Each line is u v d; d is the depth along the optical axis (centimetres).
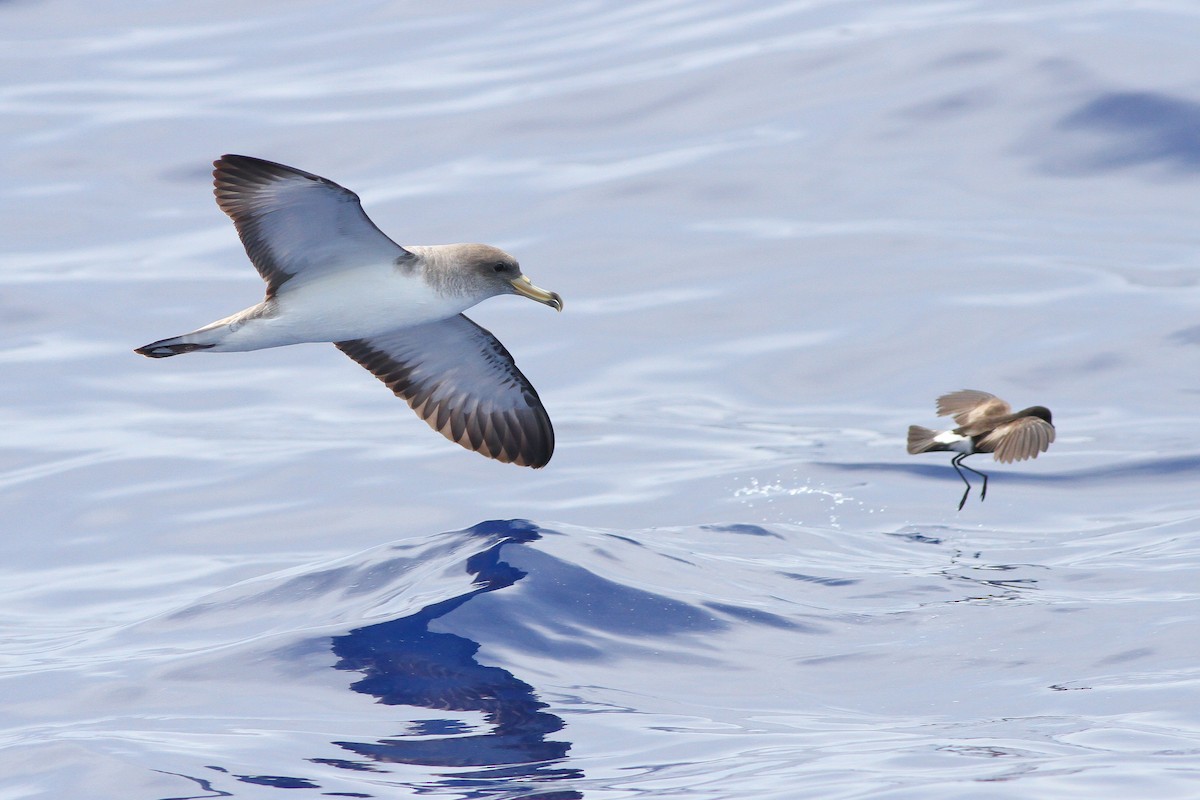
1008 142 2136
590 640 1030
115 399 1716
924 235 1967
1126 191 2022
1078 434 1541
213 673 1003
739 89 2378
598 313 1873
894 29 2472
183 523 1425
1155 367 1658
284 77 2600
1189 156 2055
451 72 2580
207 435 1633
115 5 2941
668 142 2261
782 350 1767
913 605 1130
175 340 1186
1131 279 1830
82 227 2128
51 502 1476
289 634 1054
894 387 1677
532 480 1505
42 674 1050
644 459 1537
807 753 842
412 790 806
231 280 1975
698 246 1988
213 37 2809
